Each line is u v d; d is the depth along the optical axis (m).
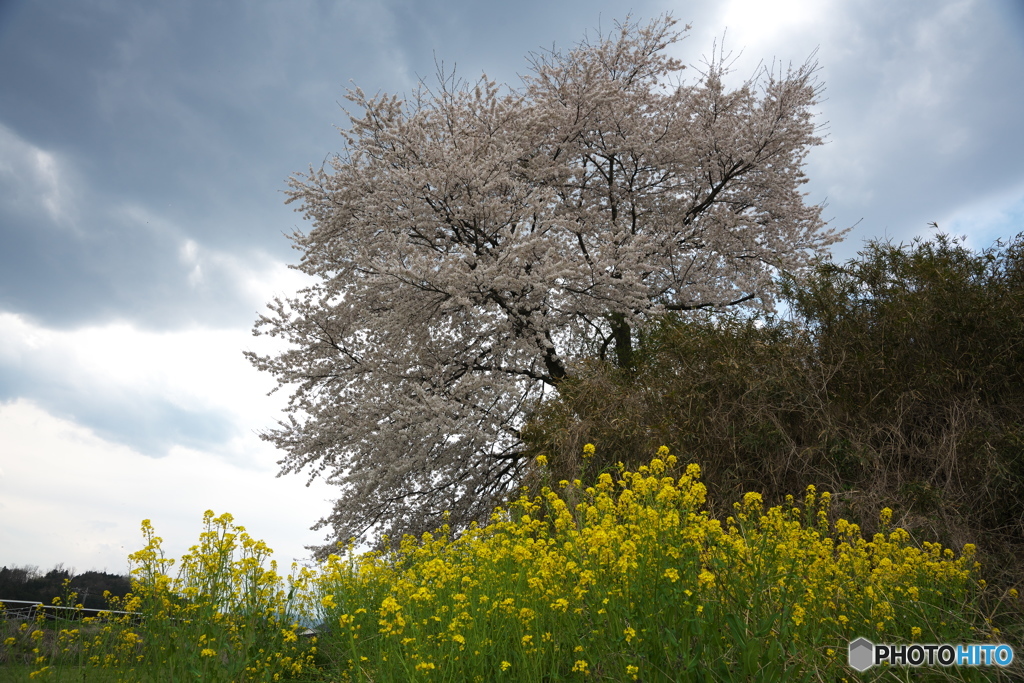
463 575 5.10
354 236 11.91
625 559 3.71
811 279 8.89
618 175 13.82
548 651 3.86
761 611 3.36
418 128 12.12
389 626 3.86
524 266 11.42
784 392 7.42
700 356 8.45
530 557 4.60
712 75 13.29
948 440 6.22
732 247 13.61
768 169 13.77
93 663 4.24
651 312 11.14
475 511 11.51
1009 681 3.43
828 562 4.12
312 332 12.20
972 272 7.44
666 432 7.83
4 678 4.10
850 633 3.73
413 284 10.80
